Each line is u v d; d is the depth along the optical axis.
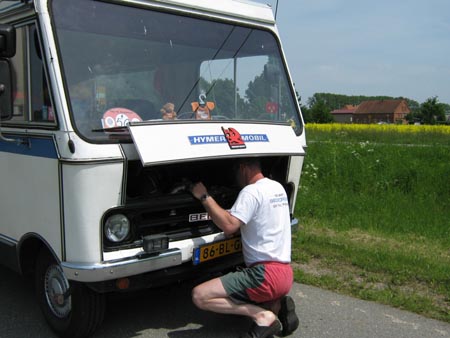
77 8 3.86
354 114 105.81
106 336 4.34
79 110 3.71
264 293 4.00
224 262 4.43
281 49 5.22
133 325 4.56
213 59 4.66
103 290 3.77
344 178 10.43
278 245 4.04
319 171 10.94
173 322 4.63
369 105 106.06
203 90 4.58
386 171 10.48
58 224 3.81
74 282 3.95
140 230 3.93
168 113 4.29
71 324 4.11
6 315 4.75
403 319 4.71
